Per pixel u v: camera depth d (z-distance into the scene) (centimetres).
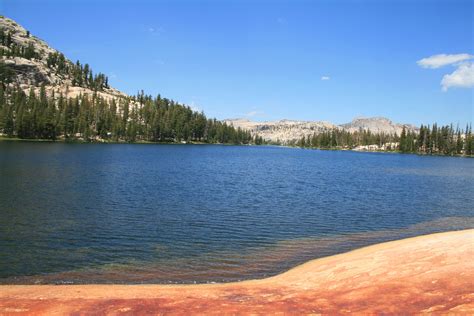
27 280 1675
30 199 3469
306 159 14462
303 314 1141
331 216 3341
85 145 15438
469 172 9181
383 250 1920
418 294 1232
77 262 1934
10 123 16350
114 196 3853
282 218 3177
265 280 1647
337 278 1549
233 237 2520
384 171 9069
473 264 1468
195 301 1292
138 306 1227
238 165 9450
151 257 2052
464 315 1025
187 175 6341
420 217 3431
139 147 16688
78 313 1157
